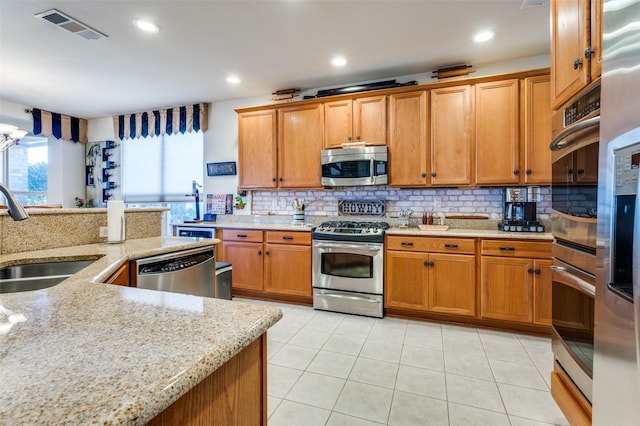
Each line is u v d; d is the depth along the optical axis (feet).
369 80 12.17
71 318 2.47
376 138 11.05
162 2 7.35
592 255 4.05
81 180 17.33
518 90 9.51
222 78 11.89
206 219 14.78
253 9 7.66
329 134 11.68
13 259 4.99
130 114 16.28
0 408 1.38
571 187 4.64
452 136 10.18
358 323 9.79
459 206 11.18
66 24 8.23
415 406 5.87
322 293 10.96
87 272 4.10
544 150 9.27
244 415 2.50
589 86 4.09
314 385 6.53
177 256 6.48
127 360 1.82
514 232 9.50
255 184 12.89
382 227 10.93
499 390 6.34
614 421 3.25
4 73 11.34
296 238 11.42
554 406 5.85
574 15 4.62
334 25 8.38
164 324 2.37
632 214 3.13
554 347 5.40
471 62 10.64
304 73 11.47
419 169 10.57
